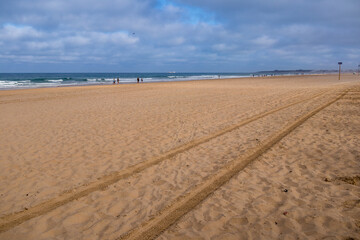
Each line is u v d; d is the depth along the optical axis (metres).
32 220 3.48
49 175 4.93
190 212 3.54
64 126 8.95
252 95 18.12
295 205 3.62
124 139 7.26
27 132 8.15
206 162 5.43
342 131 7.44
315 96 16.36
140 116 10.58
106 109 12.67
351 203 3.59
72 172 5.05
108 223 3.38
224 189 4.17
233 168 5.05
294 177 4.53
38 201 3.98
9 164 5.48
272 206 3.63
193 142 6.87
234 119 9.62
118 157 5.84
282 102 13.82
